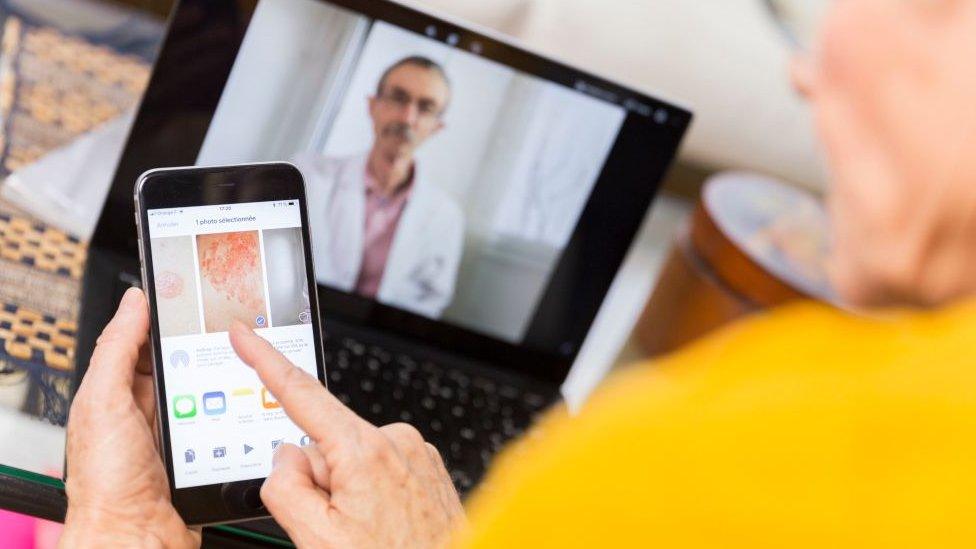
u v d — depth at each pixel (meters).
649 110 0.91
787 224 1.13
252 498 0.62
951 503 0.26
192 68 0.83
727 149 1.65
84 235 0.86
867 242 0.34
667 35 1.62
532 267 0.93
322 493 0.54
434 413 0.87
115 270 0.84
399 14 0.85
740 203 1.13
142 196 0.63
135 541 0.56
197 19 0.82
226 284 0.64
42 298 0.79
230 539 0.69
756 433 0.28
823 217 1.18
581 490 0.29
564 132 0.91
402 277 0.91
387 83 0.87
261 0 0.83
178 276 0.63
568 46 1.55
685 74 1.62
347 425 0.53
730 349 0.31
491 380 0.93
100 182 0.91
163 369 0.61
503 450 0.86
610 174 0.92
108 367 0.58
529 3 1.53
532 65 0.88
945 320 0.30
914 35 0.33
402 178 0.89
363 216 0.89
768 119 1.65
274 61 0.84
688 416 0.29
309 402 0.54
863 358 0.29
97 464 0.56
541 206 0.92
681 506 0.28
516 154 0.90
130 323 0.60
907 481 0.26
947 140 0.31
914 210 0.32
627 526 0.28
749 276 1.01
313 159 0.87
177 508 0.61
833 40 0.36
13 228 0.84
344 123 0.87
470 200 0.90
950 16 0.32
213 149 0.85
